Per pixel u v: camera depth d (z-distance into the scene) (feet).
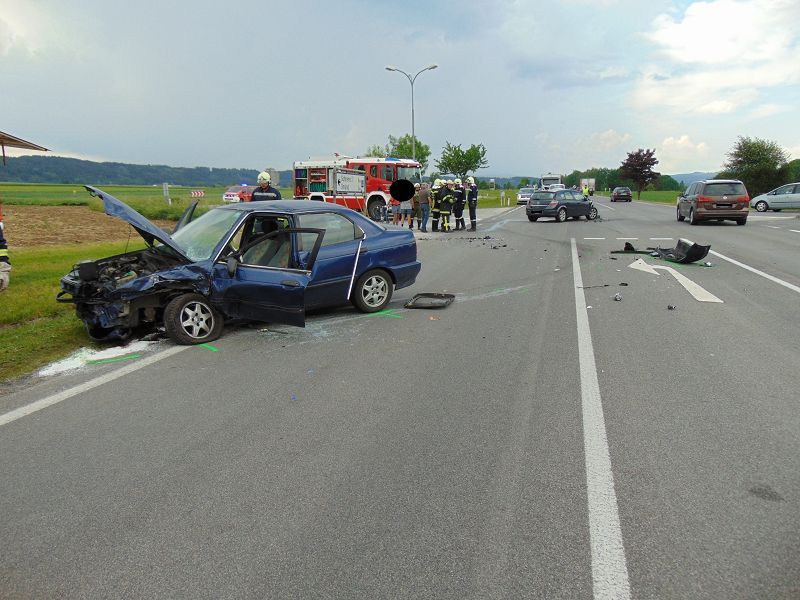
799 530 9.31
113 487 11.07
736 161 186.19
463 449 12.40
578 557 8.75
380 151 189.67
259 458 12.16
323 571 8.54
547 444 12.57
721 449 12.17
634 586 8.10
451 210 72.95
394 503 10.33
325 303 24.26
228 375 17.57
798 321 23.32
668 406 14.56
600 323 23.39
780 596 7.85
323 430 13.51
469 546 9.05
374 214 92.27
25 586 8.34
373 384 16.60
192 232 23.16
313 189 87.45
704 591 7.97
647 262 40.70
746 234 60.54
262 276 21.20
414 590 8.10
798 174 192.34
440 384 16.51
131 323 20.38
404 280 26.84
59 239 54.54
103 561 8.87
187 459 12.16
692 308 25.88
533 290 30.96
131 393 16.14
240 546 9.18
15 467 11.93
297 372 17.78
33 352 20.08
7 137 31.32
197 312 21.01
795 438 12.66
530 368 17.79
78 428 13.83
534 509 10.03
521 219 97.66
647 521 9.64
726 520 9.62
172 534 9.53
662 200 211.61
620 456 11.94
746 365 17.76
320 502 10.41
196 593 8.13
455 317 24.90
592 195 297.94
